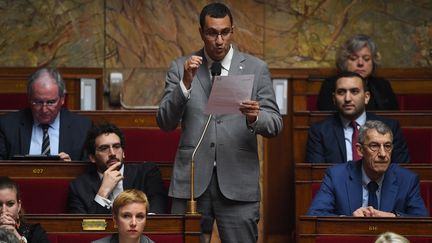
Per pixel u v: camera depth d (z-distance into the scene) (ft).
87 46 73.46
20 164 52.01
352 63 62.39
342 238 46.75
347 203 50.52
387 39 73.56
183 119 47.29
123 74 73.36
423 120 58.18
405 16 73.46
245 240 46.83
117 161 51.13
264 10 73.61
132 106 73.26
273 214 63.05
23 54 73.20
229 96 44.96
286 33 73.61
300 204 53.52
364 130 50.39
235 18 73.56
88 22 73.56
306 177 53.62
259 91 47.24
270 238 62.64
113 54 73.46
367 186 50.70
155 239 45.65
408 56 73.56
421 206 50.42
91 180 51.13
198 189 46.75
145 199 43.78
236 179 46.65
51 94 55.21
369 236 46.75
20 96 65.67
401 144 56.34
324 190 50.80
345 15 73.61
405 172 51.06
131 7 73.56
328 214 50.16
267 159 63.52
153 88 73.36
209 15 46.88
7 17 73.10
